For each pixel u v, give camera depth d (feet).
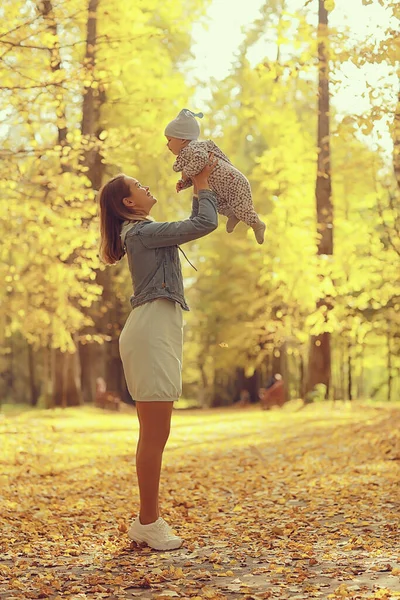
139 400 17.17
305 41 35.88
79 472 35.96
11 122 41.57
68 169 53.01
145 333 17.04
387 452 36.60
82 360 100.53
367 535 18.49
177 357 17.33
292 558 16.38
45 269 55.42
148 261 17.20
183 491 28.53
